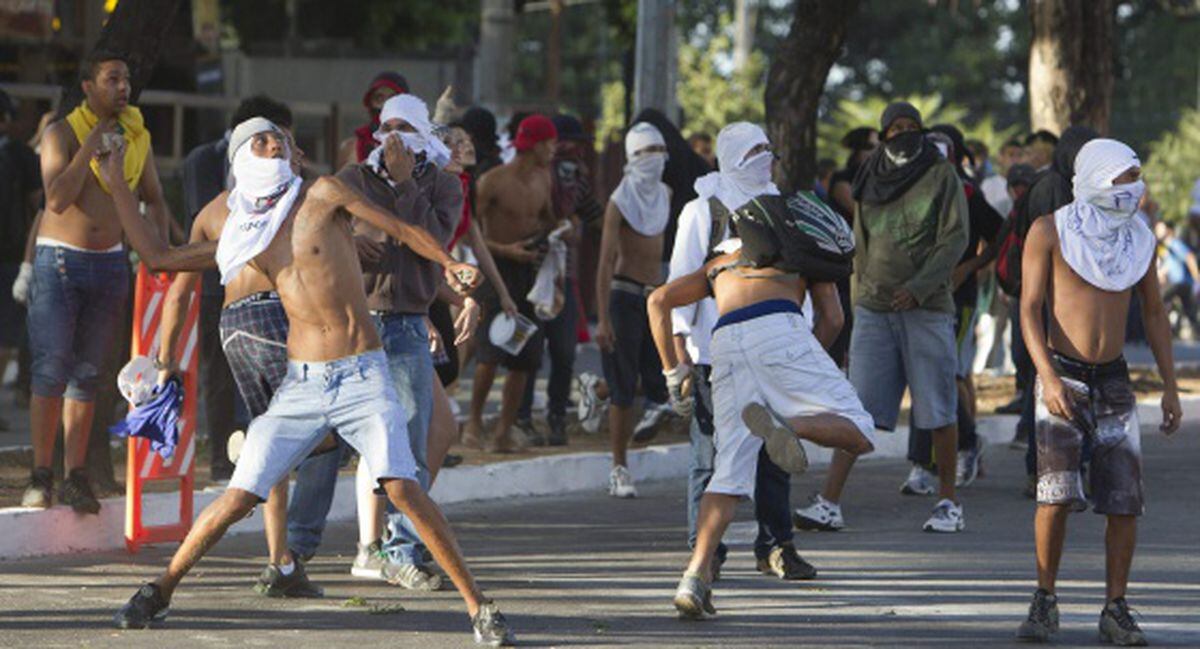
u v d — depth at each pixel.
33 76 57.47
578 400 39.22
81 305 22.81
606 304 28.67
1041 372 18.34
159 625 18.42
